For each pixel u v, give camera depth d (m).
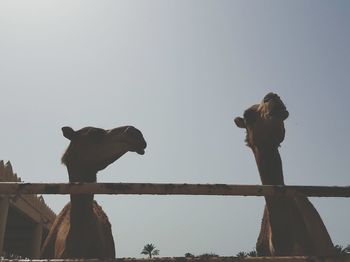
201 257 2.39
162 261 2.35
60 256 5.73
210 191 2.53
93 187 2.47
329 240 4.62
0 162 11.84
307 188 2.64
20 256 22.34
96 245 5.68
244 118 5.98
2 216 12.43
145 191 2.49
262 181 5.62
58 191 2.45
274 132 5.48
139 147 5.86
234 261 2.36
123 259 2.35
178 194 2.53
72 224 5.60
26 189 2.43
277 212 5.16
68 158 5.93
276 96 5.54
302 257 2.39
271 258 2.38
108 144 5.83
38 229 16.86
